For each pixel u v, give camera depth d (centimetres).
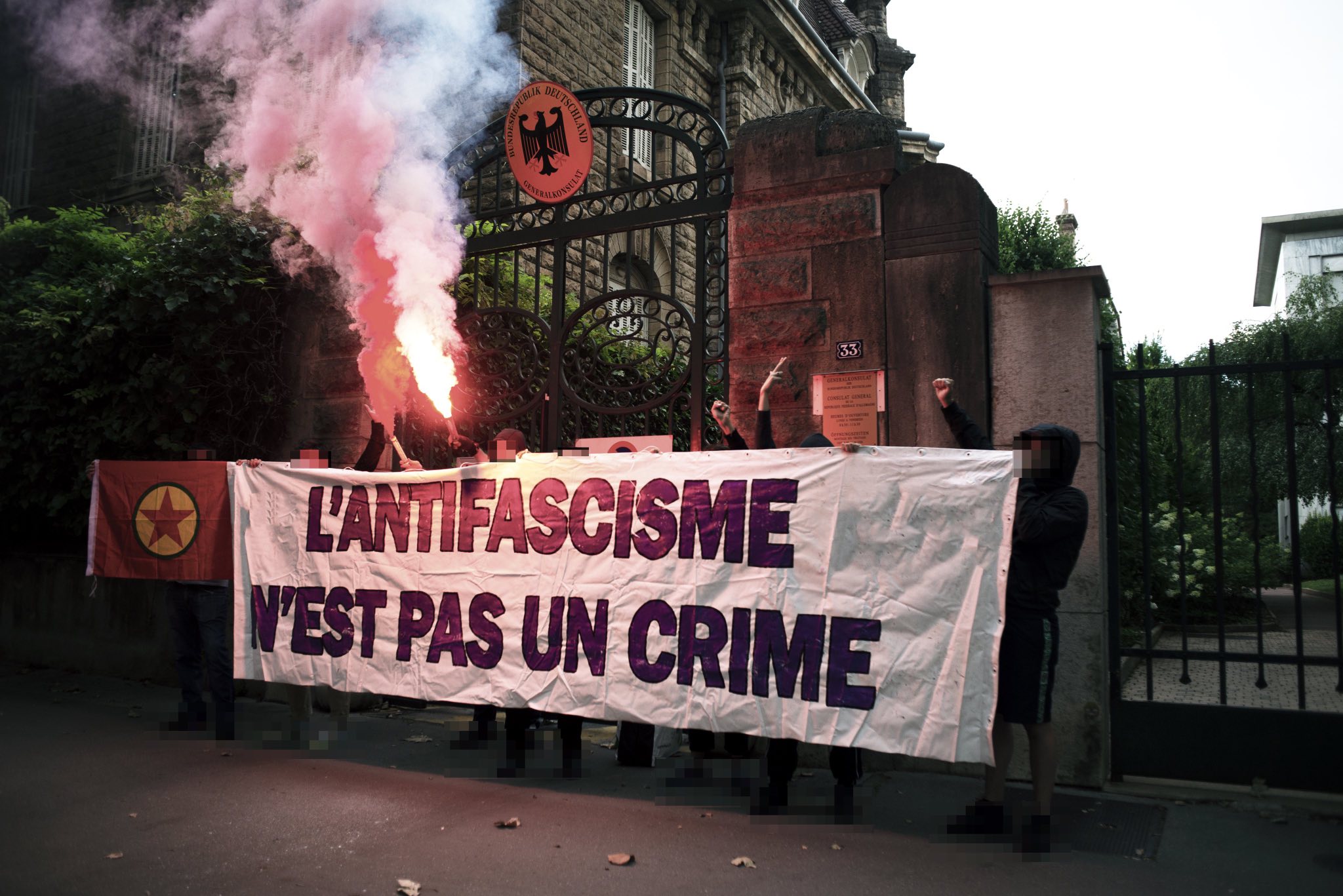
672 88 1302
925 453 397
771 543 421
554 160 640
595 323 617
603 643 451
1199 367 455
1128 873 347
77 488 739
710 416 682
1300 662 430
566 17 1059
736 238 561
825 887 335
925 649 386
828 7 2012
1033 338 474
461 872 348
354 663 513
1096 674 446
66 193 1265
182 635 570
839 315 527
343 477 530
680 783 461
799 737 403
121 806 422
